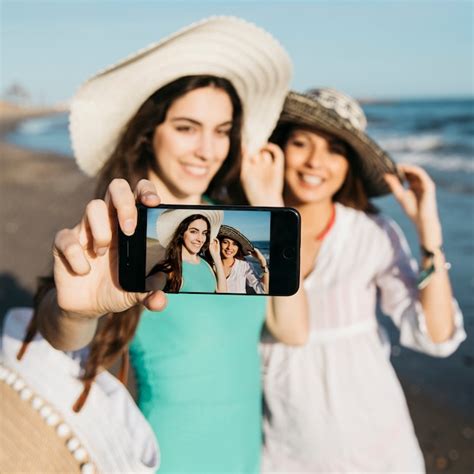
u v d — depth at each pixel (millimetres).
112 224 467
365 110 10398
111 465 548
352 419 788
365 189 911
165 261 489
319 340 800
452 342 832
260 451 792
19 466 534
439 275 821
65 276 467
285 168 834
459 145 6684
